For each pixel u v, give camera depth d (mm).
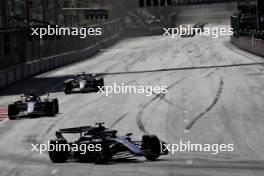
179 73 169125
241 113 91000
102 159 55531
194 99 111562
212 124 82438
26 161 62031
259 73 150125
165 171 50656
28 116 99625
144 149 55531
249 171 49812
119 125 86312
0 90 157125
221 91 120812
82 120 93438
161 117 91750
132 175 49625
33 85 165750
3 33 178875
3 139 80188
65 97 129250
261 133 73125
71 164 57281
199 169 51344
